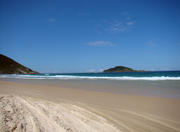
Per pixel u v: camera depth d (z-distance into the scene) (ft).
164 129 10.27
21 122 8.02
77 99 20.42
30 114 9.52
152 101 19.33
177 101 19.30
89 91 29.32
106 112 13.48
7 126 7.17
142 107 16.07
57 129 8.09
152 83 46.29
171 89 32.07
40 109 11.06
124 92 28.12
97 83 49.26
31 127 7.76
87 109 13.84
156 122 11.53
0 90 28.55
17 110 9.75
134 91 29.50
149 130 9.97
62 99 19.98
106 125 9.95
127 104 17.51
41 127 7.98
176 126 10.82
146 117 12.64
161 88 34.04
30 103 12.51
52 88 34.71
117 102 18.62
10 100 12.10
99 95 24.17
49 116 9.82
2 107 9.61
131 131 9.56
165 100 19.95
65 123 9.09
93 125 9.55
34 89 32.42
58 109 11.89
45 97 21.18
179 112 14.25
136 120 11.78
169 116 13.03
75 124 9.21
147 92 28.09
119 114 13.14
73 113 11.48
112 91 29.48
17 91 27.76
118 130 9.41
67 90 30.73
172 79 62.08
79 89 32.81
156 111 14.55
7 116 8.28
